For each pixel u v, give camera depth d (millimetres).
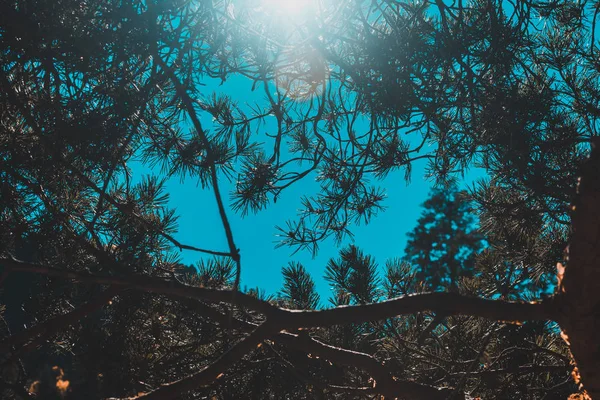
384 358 3619
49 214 2836
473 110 3062
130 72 2678
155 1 2568
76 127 2576
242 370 3480
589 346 1716
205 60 2836
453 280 3549
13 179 2809
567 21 3746
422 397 2426
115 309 3689
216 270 3646
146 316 3721
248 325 2766
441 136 3734
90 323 3617
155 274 3373
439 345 3480
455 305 1753
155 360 3557
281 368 3621
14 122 2602
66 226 2594
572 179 3070
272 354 3516
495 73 3240
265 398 3676
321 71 3037
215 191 1762
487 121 3164
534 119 3189
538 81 3408
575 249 1611
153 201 3447
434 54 3166
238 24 2764
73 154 2723
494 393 3299
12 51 2527
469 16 3238
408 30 3148
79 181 3006
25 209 2875
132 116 2994
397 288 3662
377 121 3461
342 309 1820
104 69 2605
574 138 3143
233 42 2896
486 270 3693
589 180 1579
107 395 3412
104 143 2707
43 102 2607
